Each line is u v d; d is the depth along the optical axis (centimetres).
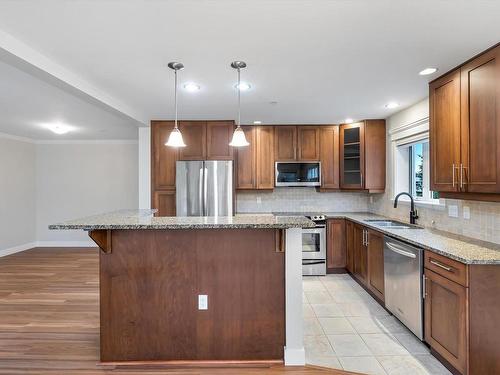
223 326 230
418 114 350
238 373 215
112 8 166
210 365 225
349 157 462
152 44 207
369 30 190
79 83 268
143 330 229
